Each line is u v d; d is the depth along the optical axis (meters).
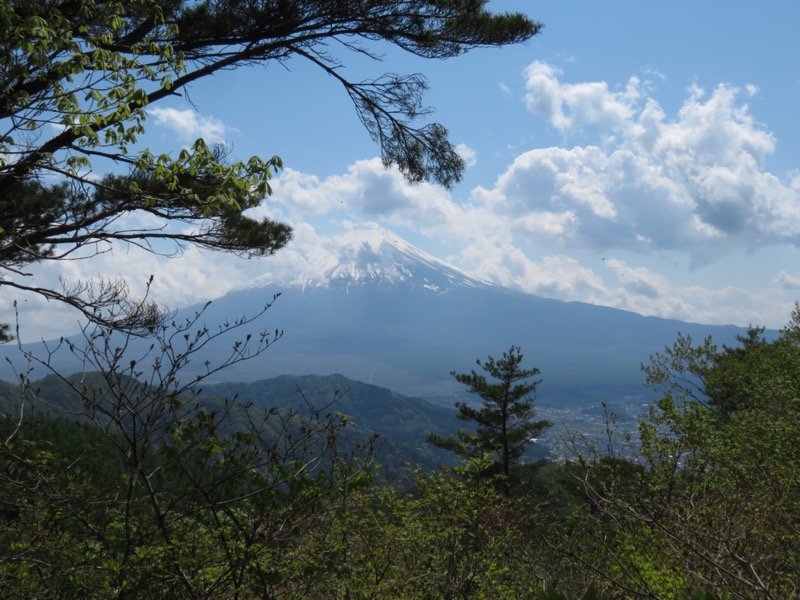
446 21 8.96
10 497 3.66
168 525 3.72
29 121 5.71
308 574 4.05
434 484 5.20
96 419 3.41
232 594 4.03
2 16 5.21
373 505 4.84
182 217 8.40
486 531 5.23
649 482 5.73
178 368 3.58
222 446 3.68
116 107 5.92
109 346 3.43
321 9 8.38
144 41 6.67
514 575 5.46
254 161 6.47
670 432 6.50
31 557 3.51
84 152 6.32
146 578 3.62
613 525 6.02
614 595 5.06
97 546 3.76
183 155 6.47
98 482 3.71
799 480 6.25
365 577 4.48
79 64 5.70
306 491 3.86
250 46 8.52
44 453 3.63
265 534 3.80
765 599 3.85
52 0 6.31
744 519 4.96
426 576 4.78
